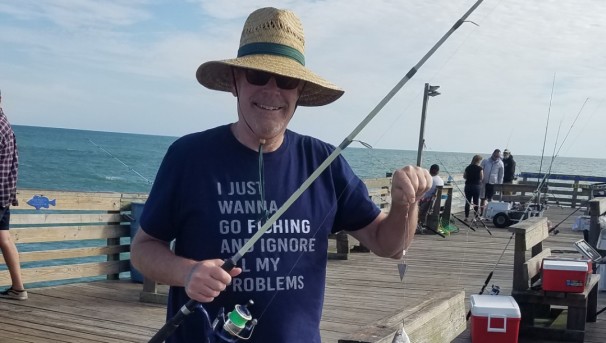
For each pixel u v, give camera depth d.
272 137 1.88
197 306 1.76
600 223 8.21
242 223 1.86
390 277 7.66
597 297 6.35
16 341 4.67
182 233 1.89
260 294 1.83
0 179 5.10
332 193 1.99
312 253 1.91
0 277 5.96
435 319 2.86
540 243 6.45
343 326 5.38
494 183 15.73
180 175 1.88
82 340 4.75
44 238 6.10
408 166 1.93
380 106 1.81
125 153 66.06
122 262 6.89
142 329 5.08
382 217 2.07
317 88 2.07
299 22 2.01
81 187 29.52
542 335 5.16
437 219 11.98
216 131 1.94
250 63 1.84
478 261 9.08
